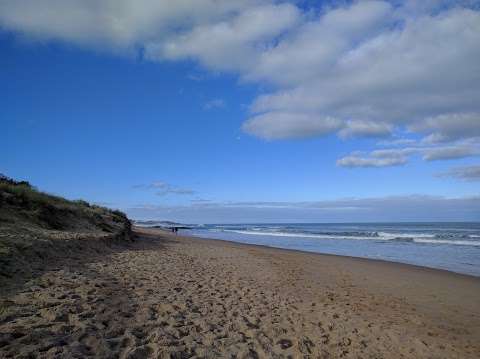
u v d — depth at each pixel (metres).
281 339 5.37
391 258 20.14
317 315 6.98
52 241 9.45
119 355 3.92
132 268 9.38
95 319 4.82
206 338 4.89
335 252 23.52
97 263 9.12
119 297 6.15
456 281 12.40
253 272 11.95
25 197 12.74
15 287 5.68
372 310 7.99
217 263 13.49
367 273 13.68
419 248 26.47
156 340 4.47
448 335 6.61
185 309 6.11
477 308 8.91
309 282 11.04
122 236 16.62
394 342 5.85
